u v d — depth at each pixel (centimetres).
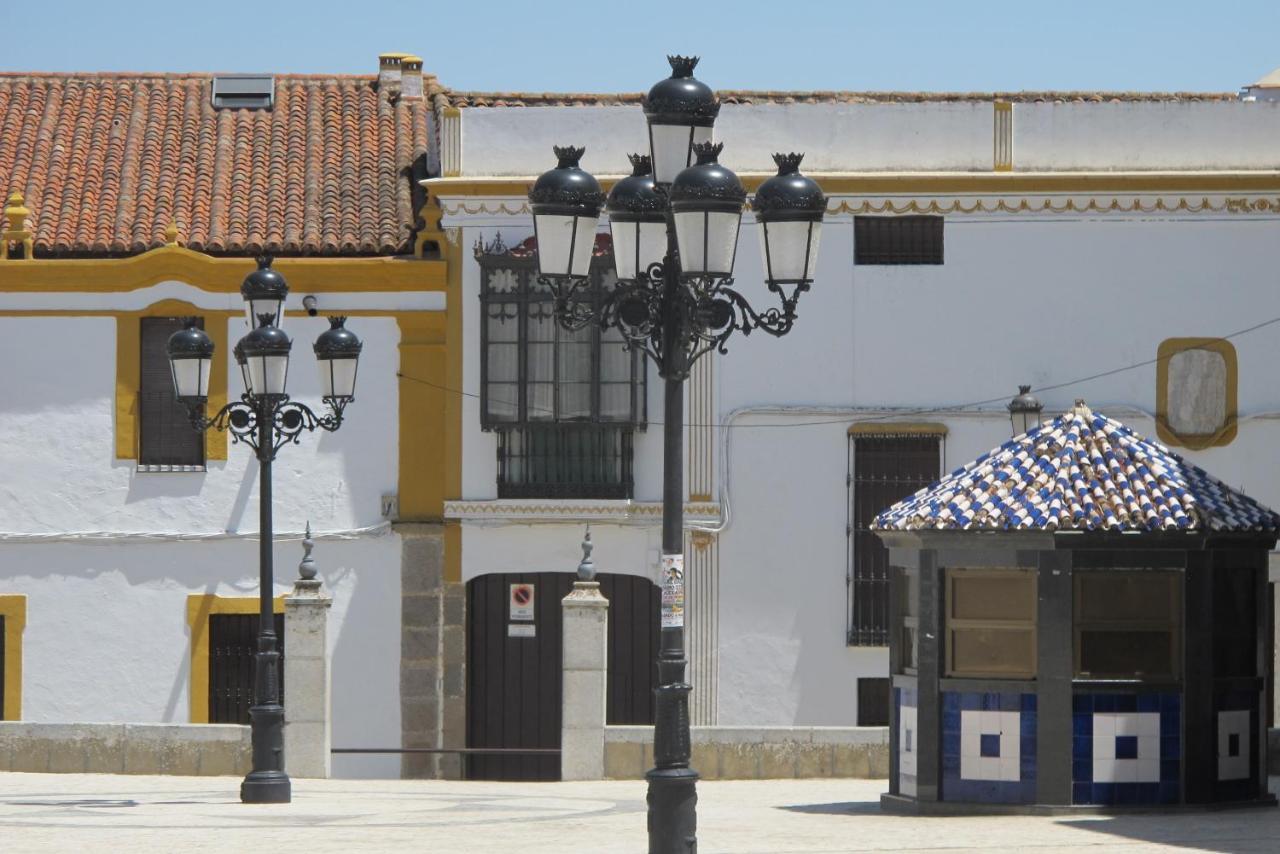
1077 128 5638
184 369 3997
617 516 5550
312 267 5625
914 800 3291
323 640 4650
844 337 5606
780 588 5569
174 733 4500
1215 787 3194
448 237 5628
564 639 4425
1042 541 3166
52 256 5728
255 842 3062
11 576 5659
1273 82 6281
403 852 2891
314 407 5650
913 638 3306
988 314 5603
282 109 6319
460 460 5612
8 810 3662
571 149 2744
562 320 2712
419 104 6341
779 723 5547
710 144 2625
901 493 5591
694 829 2588
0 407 5678
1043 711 3167
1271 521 3225
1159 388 5609
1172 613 3186
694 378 5597
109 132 6225
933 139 5625
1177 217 5603
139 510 5656
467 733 5603
